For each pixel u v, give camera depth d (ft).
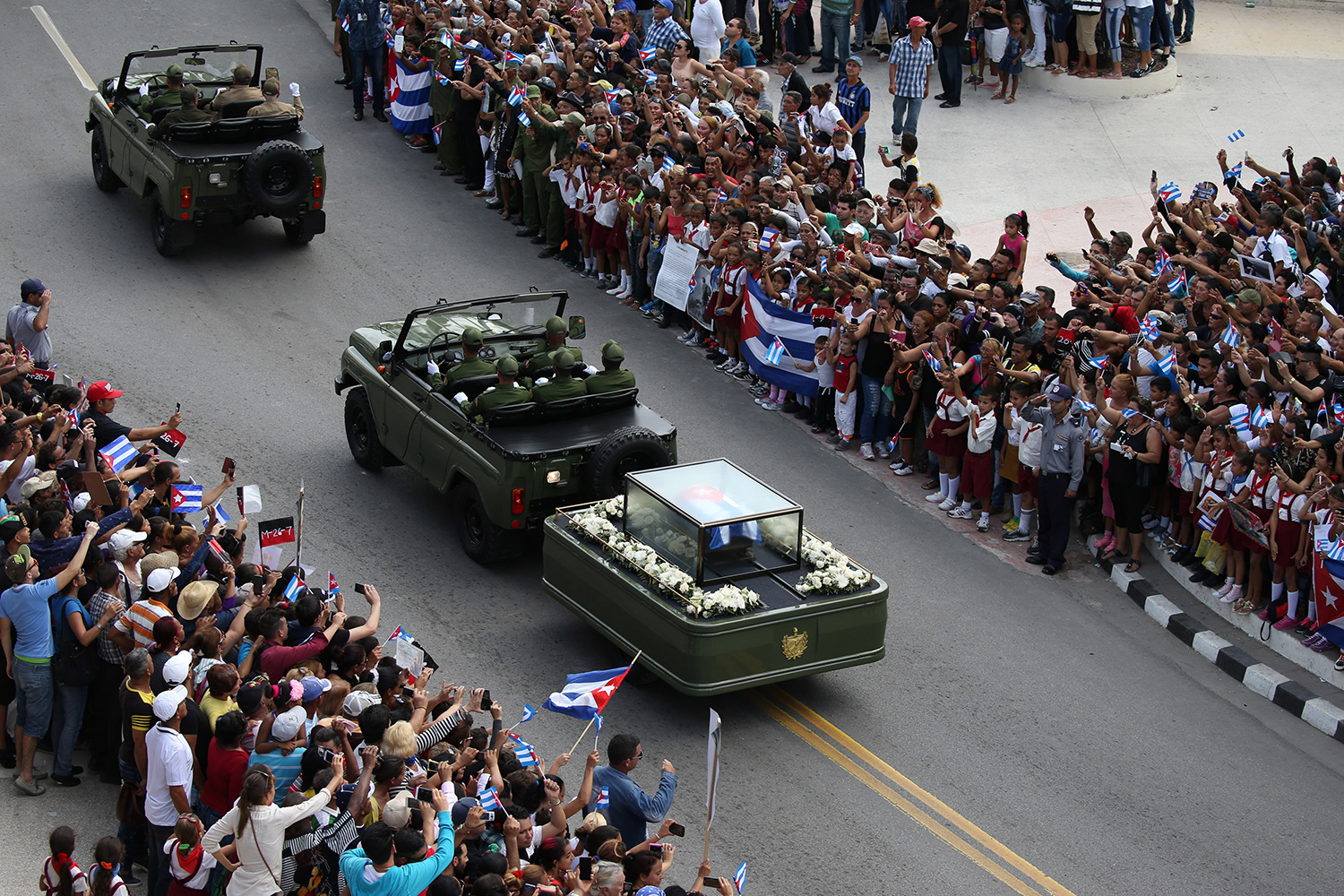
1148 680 52.26
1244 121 100.32
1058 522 58.18
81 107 95.96
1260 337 60.90
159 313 73.77
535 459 53.67
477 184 92.43
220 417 65.10
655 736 47.26
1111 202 89.10
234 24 111.34
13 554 40.50
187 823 33.22
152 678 38.04
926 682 51.24
